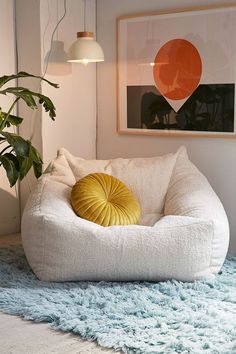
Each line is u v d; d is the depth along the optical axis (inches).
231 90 146.9
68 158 147.9
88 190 130.9
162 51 158.4
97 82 176.4
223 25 146.3
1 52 162.2
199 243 117.6
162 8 158.1
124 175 145.0
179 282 118.3
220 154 152.4
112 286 118.1
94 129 178.4
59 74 165.8
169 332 95.3
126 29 165.6
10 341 94.0
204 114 152.7
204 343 90.7
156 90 161.3
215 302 108.7
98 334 94.3
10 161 133.8
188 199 132.1
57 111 166.1
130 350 89.7
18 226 174.1
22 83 165.9
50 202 127.3
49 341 94.0
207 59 150.2
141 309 104.3
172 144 161.6
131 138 170.4
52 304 107.8
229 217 152.6
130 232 117.9
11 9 163.3
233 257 139.4
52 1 161.5
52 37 162.6
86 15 170.9
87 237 117.1
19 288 117.3
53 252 119.0
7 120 143.0
